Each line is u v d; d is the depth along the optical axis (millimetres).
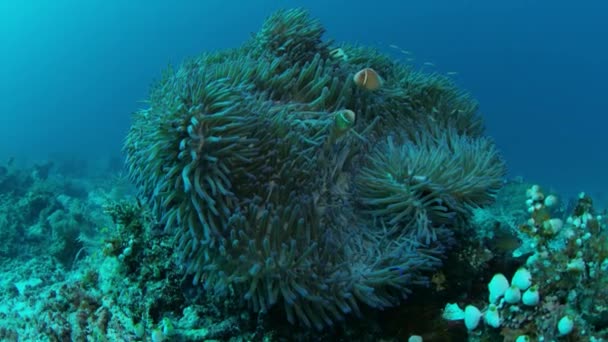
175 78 1002
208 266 824
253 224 842
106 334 1037
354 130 1082
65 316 1143
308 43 1292
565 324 760
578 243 838
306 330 907
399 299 936
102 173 4918
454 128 1137
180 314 1000
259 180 897
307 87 1133
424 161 973
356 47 1448
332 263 856
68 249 1896
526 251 1331
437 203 938
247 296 787
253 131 911
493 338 838
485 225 1324
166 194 862
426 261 883
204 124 850
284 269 796
